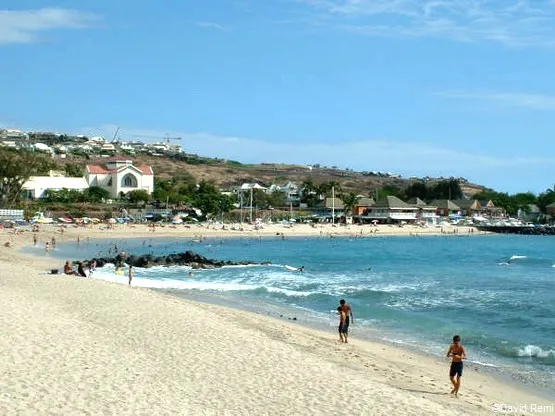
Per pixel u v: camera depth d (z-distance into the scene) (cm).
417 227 19000
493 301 4531
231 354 2212
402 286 5519
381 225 19162
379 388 1911
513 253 11212
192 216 17950
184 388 1764
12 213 14475
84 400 1557
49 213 15625
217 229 15650
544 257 10238
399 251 11412
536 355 2805
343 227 17950
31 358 1891
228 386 1823
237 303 4191
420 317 3766
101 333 2373
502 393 2159
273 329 2989
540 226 19838
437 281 6019
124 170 18812
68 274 4953
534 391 2217
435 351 2861
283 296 4616
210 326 2689
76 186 18150
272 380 1914
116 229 14075
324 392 1817
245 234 15388
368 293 4841
